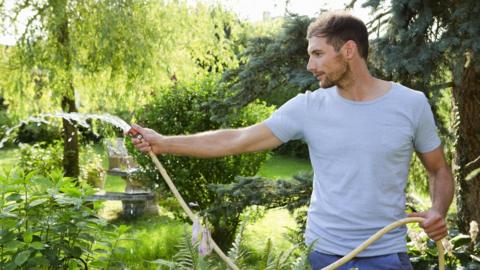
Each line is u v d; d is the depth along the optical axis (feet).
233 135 6.55
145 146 6.50
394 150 5.83
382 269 5.83
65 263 8.72
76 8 22.62
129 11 22.41
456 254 10.09
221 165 18.63
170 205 21.52
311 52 6.00
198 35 24.84
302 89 11.37
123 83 23.97
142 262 15.85
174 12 23.88
